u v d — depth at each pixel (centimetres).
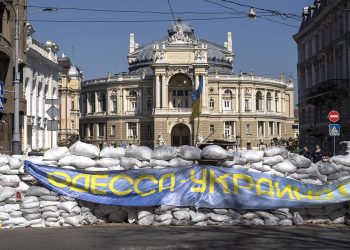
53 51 6544
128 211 1308
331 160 1390
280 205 1295
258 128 12344
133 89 12281
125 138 12269
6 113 3478
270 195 1303
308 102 5950
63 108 9556
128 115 12212
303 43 6531
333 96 5141
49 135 6141
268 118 12456
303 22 6619
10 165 1295
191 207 1284
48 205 1282
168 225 1278
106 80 12581
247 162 1347
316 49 5975
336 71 5231
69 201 1290
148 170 1319
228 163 1338
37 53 5378
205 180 1308
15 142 2720
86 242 1063
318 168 1366
